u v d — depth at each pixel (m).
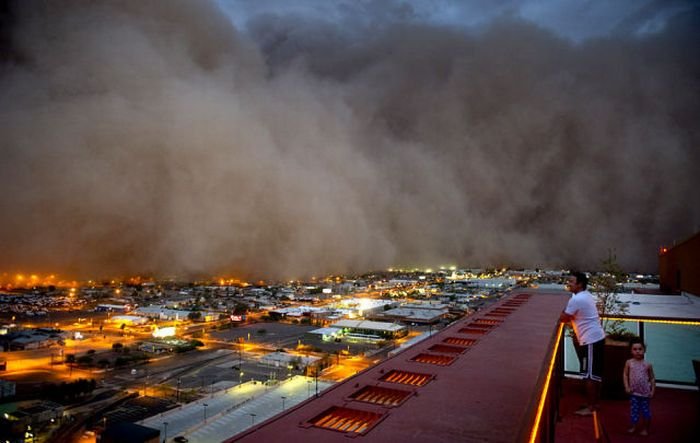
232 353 52.72
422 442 2.48
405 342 57.09
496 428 2.70
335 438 2.58
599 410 5.47
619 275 8.22
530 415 2.85
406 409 3.08
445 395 3.38
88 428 30.47
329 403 3.25
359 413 3.03
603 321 8.11
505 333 5.80
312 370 43.19
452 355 4.66
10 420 30.81
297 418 2.94
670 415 5.42
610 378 5.95
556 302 9.03
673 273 19.84
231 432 27.00
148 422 29.09
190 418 29.66
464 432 2.63
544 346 5.04
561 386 6.07
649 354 8.64
